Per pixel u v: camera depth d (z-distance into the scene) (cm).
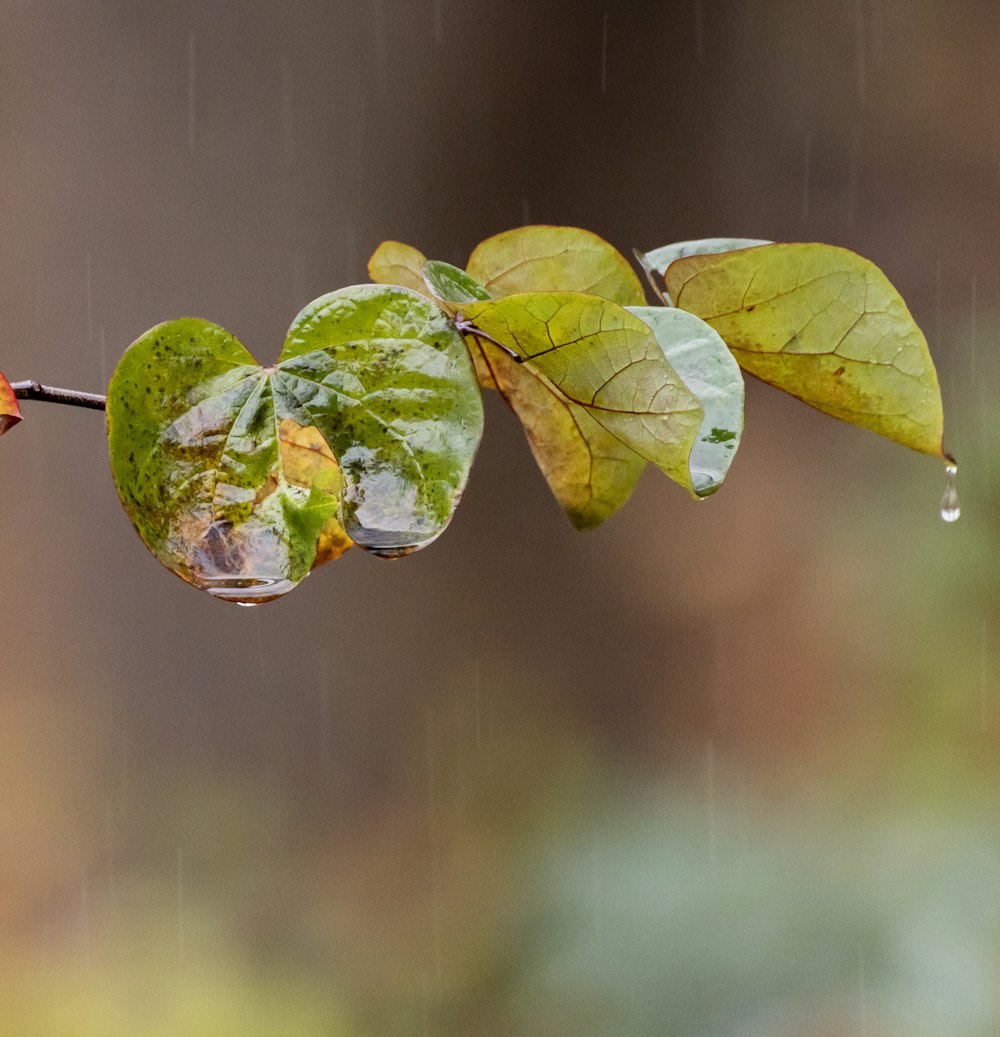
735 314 204
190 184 677
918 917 402
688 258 203
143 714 653
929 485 512
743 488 694
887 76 684
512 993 459
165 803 629
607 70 707
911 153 694
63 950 538
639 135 714
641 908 444
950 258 688
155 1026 488
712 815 500
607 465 207
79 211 658
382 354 200
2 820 592
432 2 691
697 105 711
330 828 639
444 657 701
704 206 720
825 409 205
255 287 688
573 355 200
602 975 425
